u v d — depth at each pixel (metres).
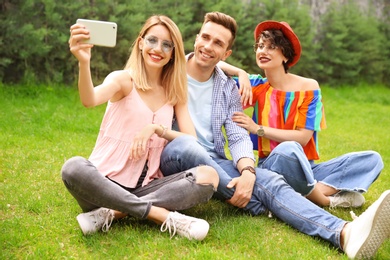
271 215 3.17
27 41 6.76
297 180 3.25
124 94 3.04
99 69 7.50
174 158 3.02
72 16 7.25
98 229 2.81
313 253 2.71
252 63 9.12
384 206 2.54
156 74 3.13
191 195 2.87
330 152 5.41
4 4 6.84
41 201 3.26
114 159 3.00
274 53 3.51
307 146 3.65
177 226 2.80
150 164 3.06
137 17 7.53
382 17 11.97
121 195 2.75
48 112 6.00
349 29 10.67
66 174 2.68
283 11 9.41
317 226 2.87
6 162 4.07
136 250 2.64
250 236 2.88
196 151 2.98
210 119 3.47
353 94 10.05
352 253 2.64
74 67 7.45
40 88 6.93
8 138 4.75
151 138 3.08
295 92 3.57
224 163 3.38
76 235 2.79
